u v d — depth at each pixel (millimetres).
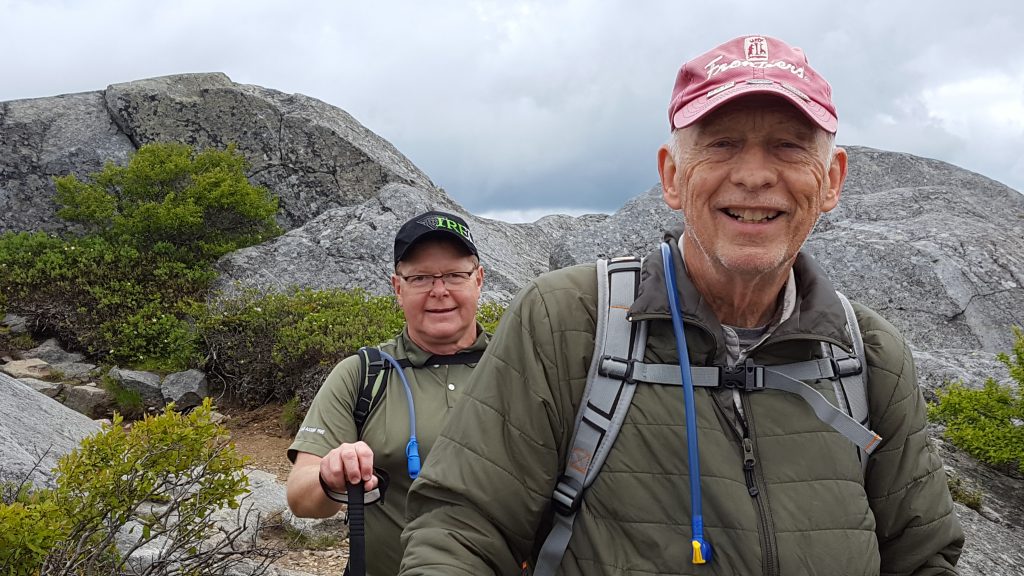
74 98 7133
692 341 704
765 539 656
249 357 4199
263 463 3270
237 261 5594
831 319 717
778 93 653
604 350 704
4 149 6574
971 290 4367
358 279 5426
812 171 686
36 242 5559
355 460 908
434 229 1201
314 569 2162
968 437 2650
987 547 2127
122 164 6750
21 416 2295
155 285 5195
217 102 7059
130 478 1437
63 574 1263
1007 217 5664
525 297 741
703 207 697
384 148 7961
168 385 4172
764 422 688
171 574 1510
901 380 743
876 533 753
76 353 4574
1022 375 2643
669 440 677
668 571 659
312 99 7848
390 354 1231
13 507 1219
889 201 5660
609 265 754
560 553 683
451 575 643
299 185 7051
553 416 698
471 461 687
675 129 729
